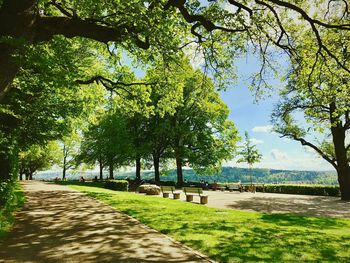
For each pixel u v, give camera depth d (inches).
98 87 808.9
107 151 1909.4
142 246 341.7
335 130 1243.2
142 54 585.3
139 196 958.4
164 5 434.6
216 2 507.2
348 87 648.4
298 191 1541.6
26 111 627.8
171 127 1856.5
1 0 366.6
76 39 652.7
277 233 448.5
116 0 432.8
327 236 449.4
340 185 1210.6
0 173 504.7
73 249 323.3
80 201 722.2
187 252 325.1
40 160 2839.6
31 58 314.0
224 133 1943.9
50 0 461.4
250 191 1672.0
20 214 526.0
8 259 285.7
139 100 802.8
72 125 908.6
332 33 589.9
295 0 551.5
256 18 521.0
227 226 475.5
